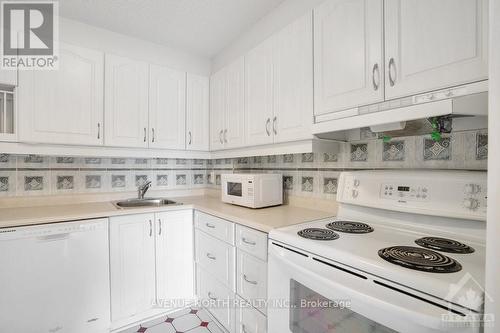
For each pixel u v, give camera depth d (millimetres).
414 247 849
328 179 1545
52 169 1834
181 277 1877
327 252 841
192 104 2150
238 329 1419
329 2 1177
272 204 1713
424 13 861
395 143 1251
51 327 1403
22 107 1486
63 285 1438
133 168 2178
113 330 1620
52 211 1569
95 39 1773
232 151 1948
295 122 1352
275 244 1076
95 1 1508
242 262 1366
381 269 693
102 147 1775
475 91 760
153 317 1770
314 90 1250
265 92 1559
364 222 1214
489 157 513
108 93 1760
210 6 1576
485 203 864
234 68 1860
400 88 921
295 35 1352
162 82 1997
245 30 1853
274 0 1525
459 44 784
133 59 1867
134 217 1681
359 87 1052
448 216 931
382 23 976
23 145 1506
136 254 1688
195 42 2020
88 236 1514
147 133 1920
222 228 1539
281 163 1853
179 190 2414
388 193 1116
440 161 1102
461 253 800
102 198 2012
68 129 1620
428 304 605
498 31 501
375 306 679
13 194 1704
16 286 1315
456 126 1049
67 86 1616
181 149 2102
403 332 635
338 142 1460
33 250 1356
